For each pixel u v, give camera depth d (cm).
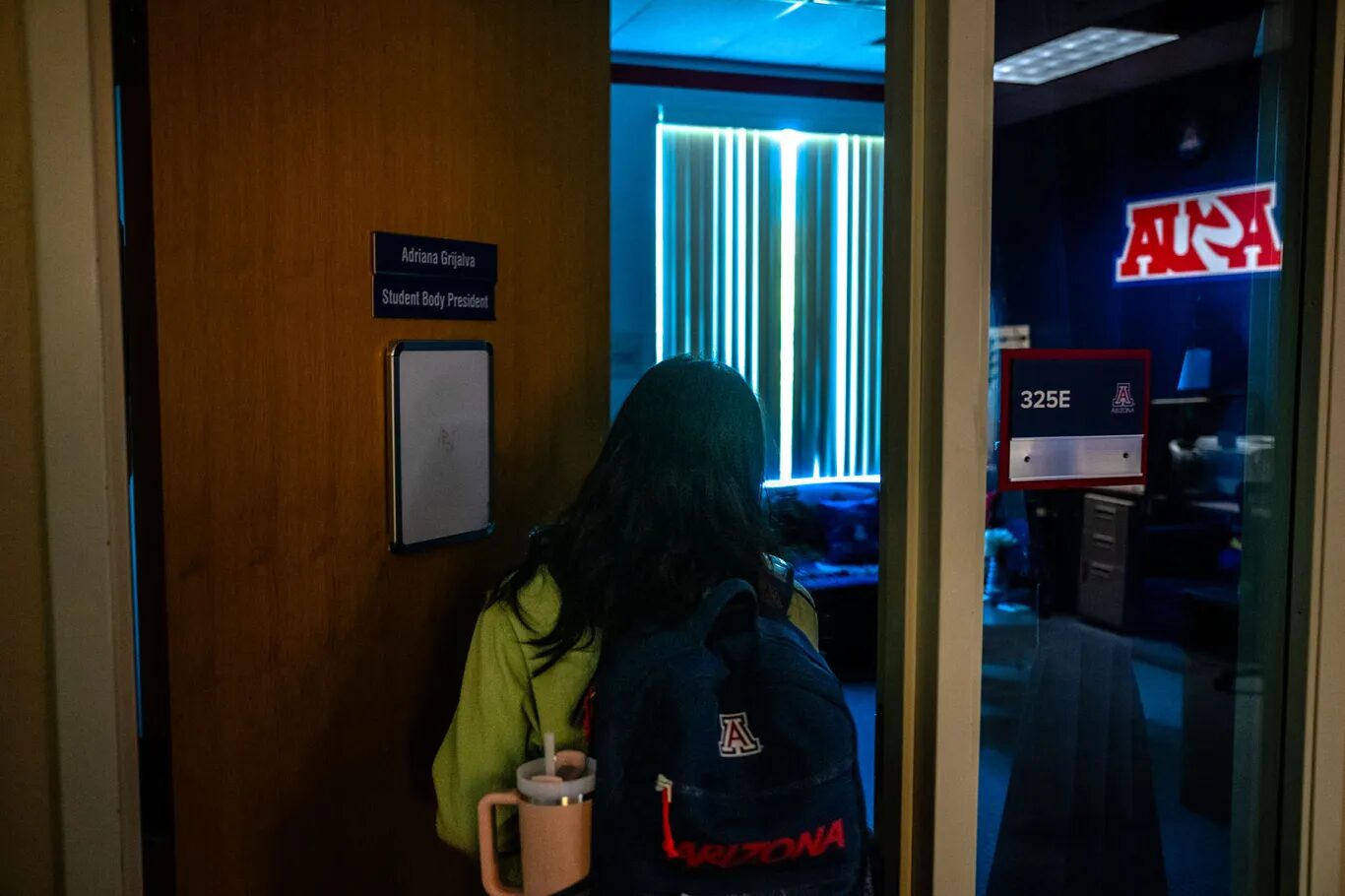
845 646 495
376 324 171
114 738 112
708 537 130
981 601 140
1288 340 167
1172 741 172
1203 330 163
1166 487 165
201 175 144
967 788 142
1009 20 148
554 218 208
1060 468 157
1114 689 169
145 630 144
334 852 169
